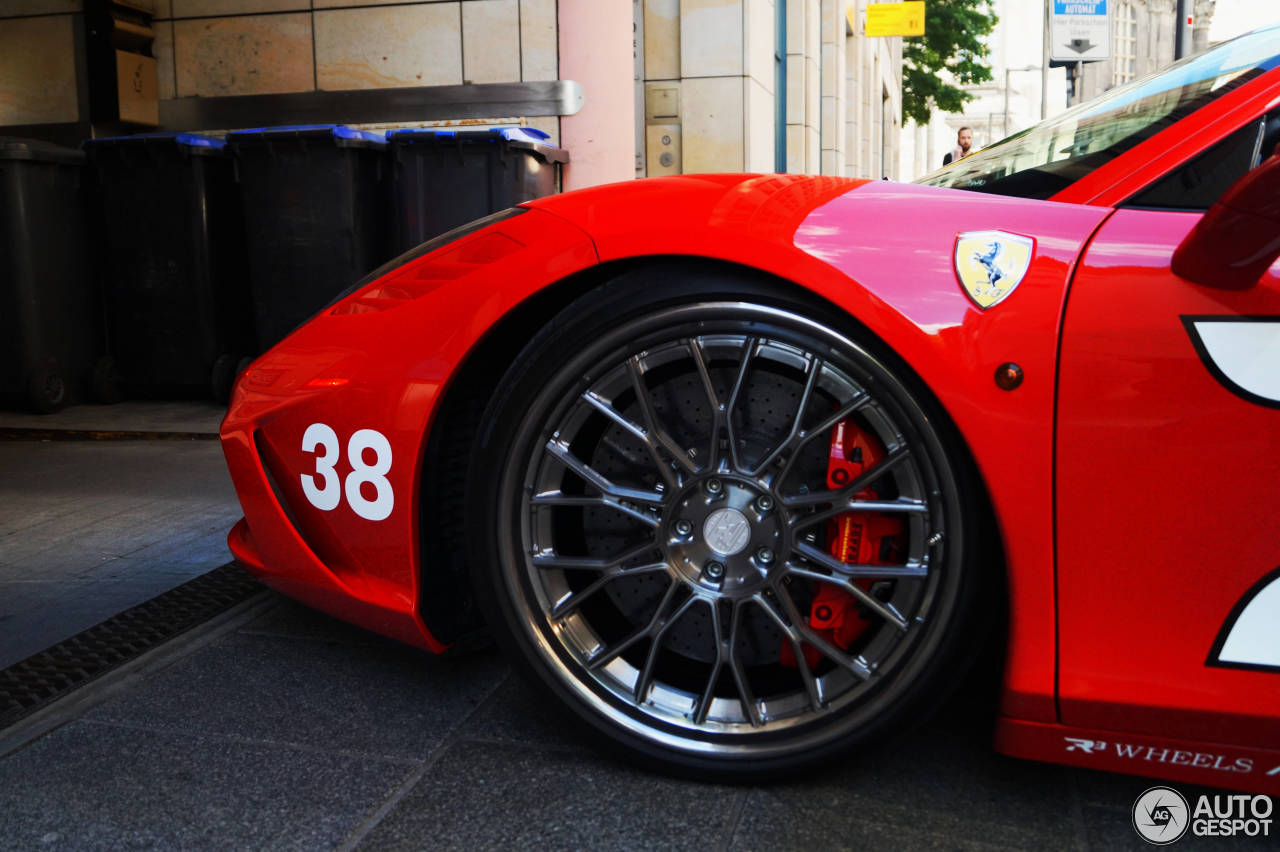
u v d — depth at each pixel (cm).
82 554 290
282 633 222
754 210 149
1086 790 153
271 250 516
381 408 164
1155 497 130
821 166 1571
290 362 177
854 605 153
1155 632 134
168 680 198
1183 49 988
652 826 145
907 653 146
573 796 153
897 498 146
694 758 154
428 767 163
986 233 139
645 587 164
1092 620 135
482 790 155
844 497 146
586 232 153
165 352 553
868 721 148
